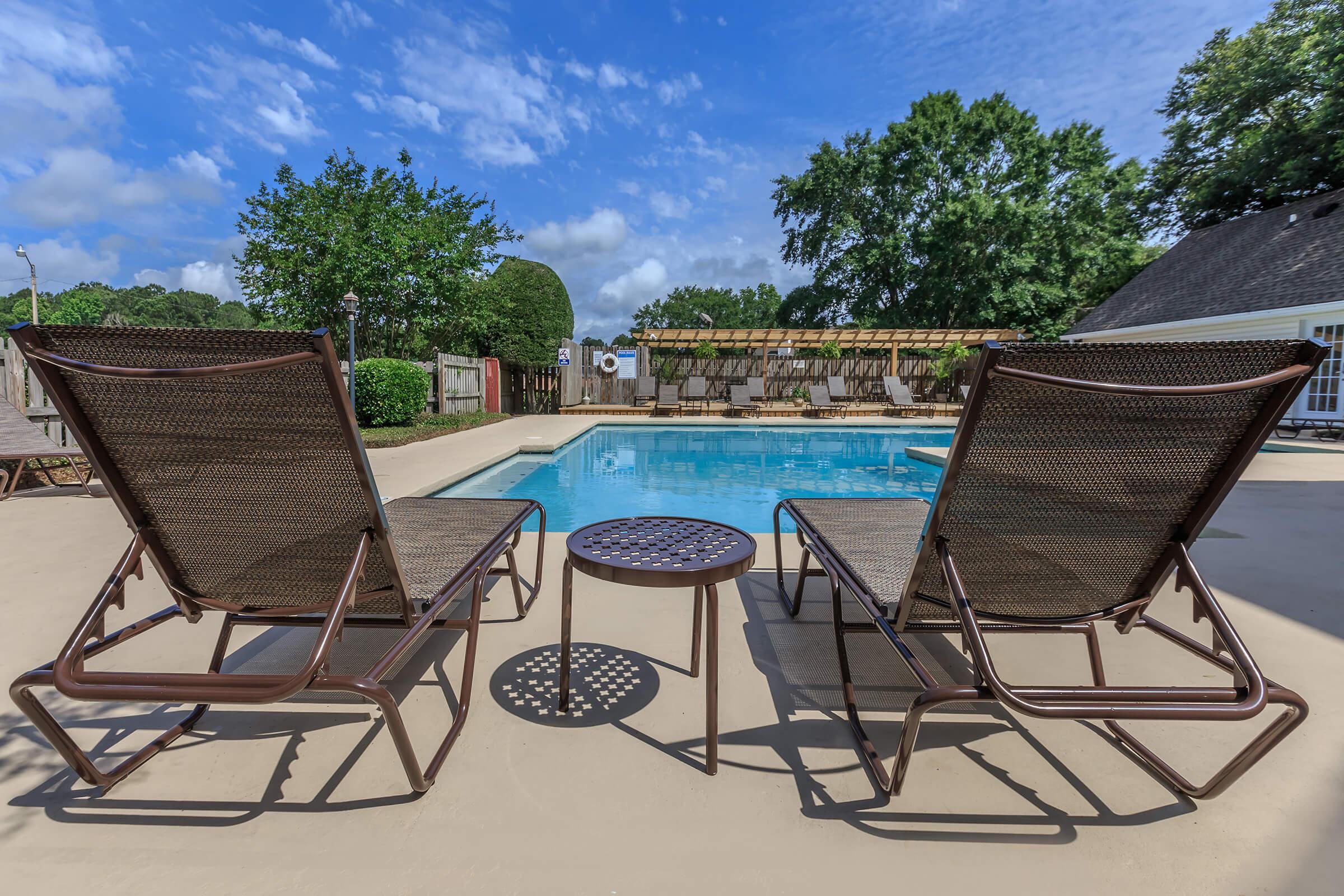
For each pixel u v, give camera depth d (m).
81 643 1.26
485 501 2.78
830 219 23.83
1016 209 19.03
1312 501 4.71
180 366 1.23
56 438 5.88
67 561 2.95
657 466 8.36
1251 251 11.91
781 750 1.56
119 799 1.34
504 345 15.86
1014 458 1.33
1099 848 1.23
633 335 16.77
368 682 1.25
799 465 8.55
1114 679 1.94
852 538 2.23
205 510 1.43
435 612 1.58
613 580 1.46
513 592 2.58
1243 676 1.26
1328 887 1.13
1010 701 1.20
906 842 1.24
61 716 1.64
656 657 2.08
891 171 22.17
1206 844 1.24
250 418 1.29
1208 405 1.24
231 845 1.21
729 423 12.40
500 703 1.77
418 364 10.86
